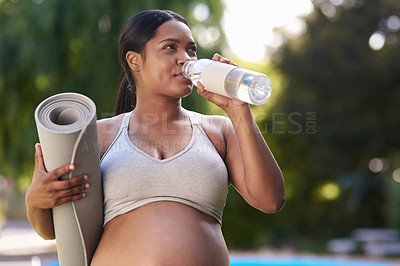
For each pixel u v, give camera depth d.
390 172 18.97
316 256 13.34
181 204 2.00
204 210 2.02
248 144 2.02
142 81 2.16
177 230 1.95
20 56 10.89
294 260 12.02
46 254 11.71
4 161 12.13
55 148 1.86
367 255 13.55
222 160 2.12
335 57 18.62
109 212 2.03
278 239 17.23
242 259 12.25
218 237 2.04
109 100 10.69
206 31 11.46
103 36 10.90
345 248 14.26
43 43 10.88
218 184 2.04
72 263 2.02
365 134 18.78
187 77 2.09
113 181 2.01
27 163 11.69
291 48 19.14
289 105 18.62
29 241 15.09
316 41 18.83
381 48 18.69
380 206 19.67
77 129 1.85
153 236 1.94
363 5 19.14
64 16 10.82
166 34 2.09
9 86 11.46
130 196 2.00
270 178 2.04
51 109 1.94
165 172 2.01
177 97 2.12
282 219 17.78
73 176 1.90
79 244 1.99
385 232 14.92
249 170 2.03
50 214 2.01
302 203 18.78
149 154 2.06
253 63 19.97
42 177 1.88
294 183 18.25
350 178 20.66
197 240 1.96
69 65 11.38
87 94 11.04
